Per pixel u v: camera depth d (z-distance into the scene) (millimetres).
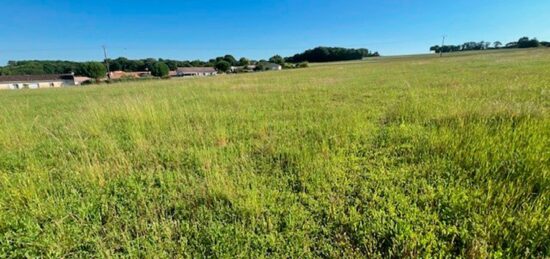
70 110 9742
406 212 2471
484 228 2152
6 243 2271
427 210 2500
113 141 4945
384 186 2980
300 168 3492
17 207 2797
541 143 3432
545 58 29953
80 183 3336
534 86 9070
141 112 6852
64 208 2736
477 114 5074
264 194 2908
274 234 2326
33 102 13344
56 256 2139
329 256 2094
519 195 2537
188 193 2977
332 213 2564
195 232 2381
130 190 3156
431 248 2053
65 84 64750
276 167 3621
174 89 16484
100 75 67812
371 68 37875
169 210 2775
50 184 3240
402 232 2184
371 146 4262
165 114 6852
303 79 21281
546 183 2688
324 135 4828
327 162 3596
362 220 2438
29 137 5551
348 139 4531
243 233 2314
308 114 6832
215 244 2225
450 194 2682
